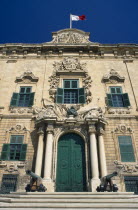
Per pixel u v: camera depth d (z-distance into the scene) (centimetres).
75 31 2433
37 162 1444
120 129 1652
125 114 1739
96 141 1556
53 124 1608
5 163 1482
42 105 1789
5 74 2023
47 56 2181
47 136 1542
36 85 1936
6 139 1602
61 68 2062
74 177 1463
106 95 1859
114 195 976
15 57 2178
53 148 1534
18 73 2041
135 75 2027
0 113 1739
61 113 1709
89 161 1483
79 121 1620
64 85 1945
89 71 2052
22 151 1533
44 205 812
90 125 1584
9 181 1425
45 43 2230
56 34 2414
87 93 1850
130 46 2219
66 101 1844
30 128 1653
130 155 1534
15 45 2227
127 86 1942
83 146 1584
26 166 1478
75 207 805
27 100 1848
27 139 1603
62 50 2219
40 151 1489
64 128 1620
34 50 2225
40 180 1193
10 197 966
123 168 1475
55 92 1866
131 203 860
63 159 1536
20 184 1406
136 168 1472
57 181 1448
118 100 1855
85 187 1423
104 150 1530
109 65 2116
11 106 1770
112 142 1595
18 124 1669
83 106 1777
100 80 1973
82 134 1600
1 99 1831
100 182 1345
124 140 1606
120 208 794
